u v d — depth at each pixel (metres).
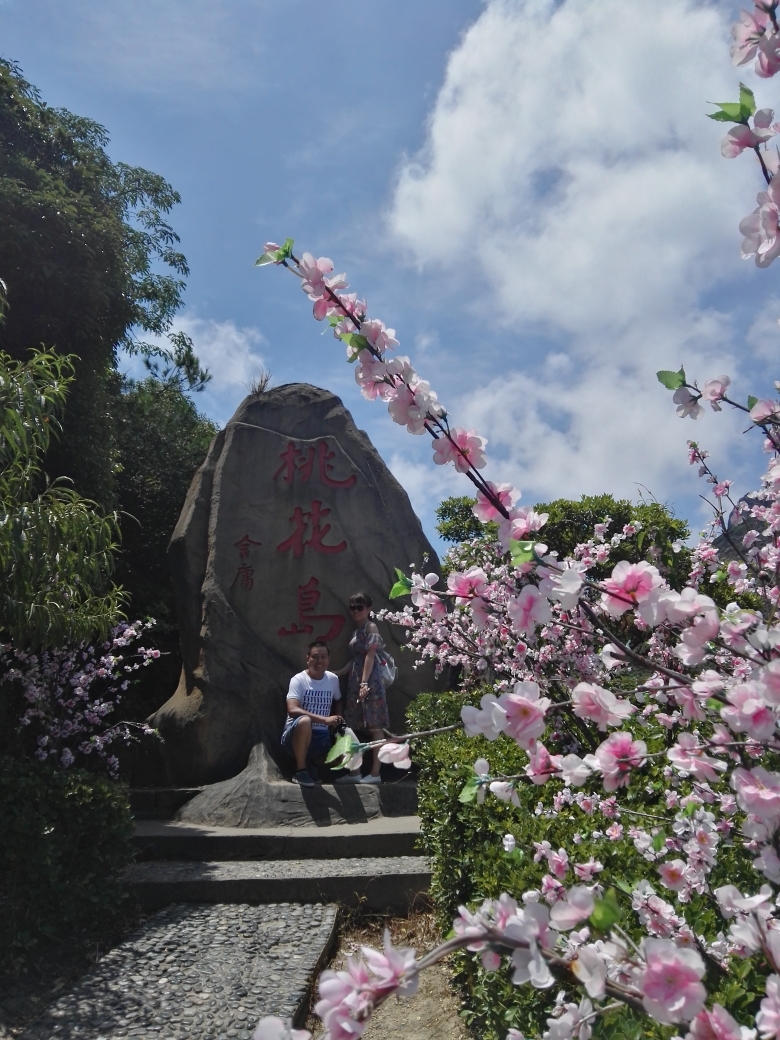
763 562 2.91
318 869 4.63
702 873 1.69
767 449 2.04
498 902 1.15
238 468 7.43
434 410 1.56
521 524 1.51
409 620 5.21
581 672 3.54
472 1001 2.98
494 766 3.49
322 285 1.63
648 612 1.31
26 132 8.17
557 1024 1.21
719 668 1.83
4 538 3.68
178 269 12.58
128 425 11.23
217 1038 2.88
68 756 5.72
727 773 1.97
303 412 7.69
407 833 5.10
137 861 5.06
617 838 2.33
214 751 6.59
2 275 7.14
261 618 7.06
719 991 1.45
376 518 7.43
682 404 1.72
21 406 3.74
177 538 7.38
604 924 0.99
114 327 8.19
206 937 3.86
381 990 0.96
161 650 9.81
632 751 1.37
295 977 3.38
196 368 13.76
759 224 1.10
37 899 3.72
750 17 1.14
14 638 4.32
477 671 5.41
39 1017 3.06
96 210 7.95
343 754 1.52
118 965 3.52
